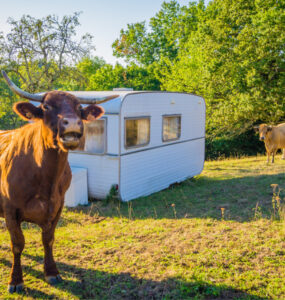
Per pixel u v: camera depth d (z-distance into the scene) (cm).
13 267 393
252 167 1286
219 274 417
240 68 1702
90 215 716
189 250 488
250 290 382
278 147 1354
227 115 1895
